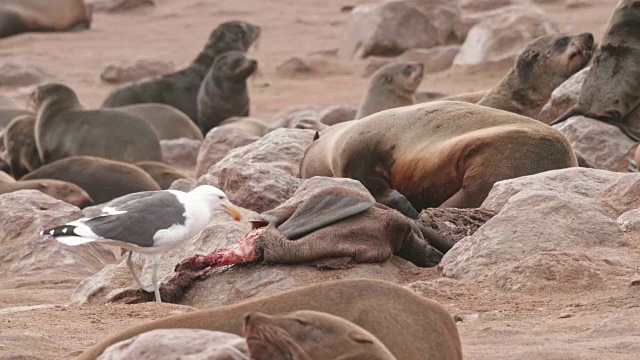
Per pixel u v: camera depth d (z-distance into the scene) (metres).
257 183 28.84
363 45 76.50
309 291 12.80
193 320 12.48
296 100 68.62
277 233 22.72
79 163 46.25
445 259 22.80
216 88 66.62
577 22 78.06
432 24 75.81
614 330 17.20
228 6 101.00
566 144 29.50
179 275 22.86
